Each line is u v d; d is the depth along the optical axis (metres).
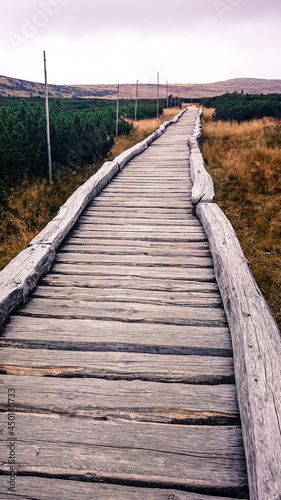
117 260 4.10
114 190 7.15
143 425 2.02
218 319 2.96
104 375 2.38
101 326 2.87
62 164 10.38
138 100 44.03
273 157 9.34
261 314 2.55
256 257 5.38
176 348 2.61
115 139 15.14
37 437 1.94
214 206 5.25
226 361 2.50
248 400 1.88
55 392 2.23
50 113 12.73
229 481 1.72
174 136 16.30
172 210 5.88
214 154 11.08
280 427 1.70
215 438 1.95
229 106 25.38
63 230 4.58
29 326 2.86
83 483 1.74
